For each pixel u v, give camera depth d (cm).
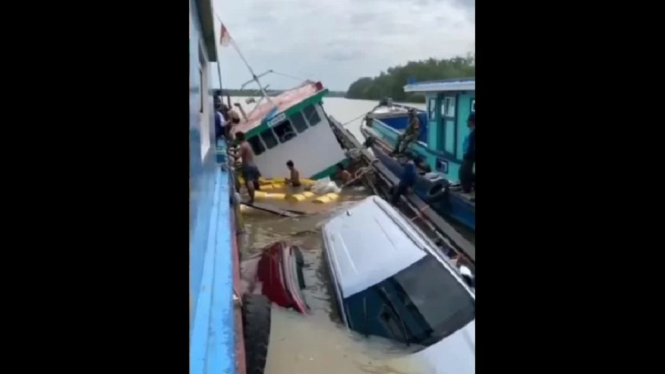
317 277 973
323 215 1585
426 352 657
